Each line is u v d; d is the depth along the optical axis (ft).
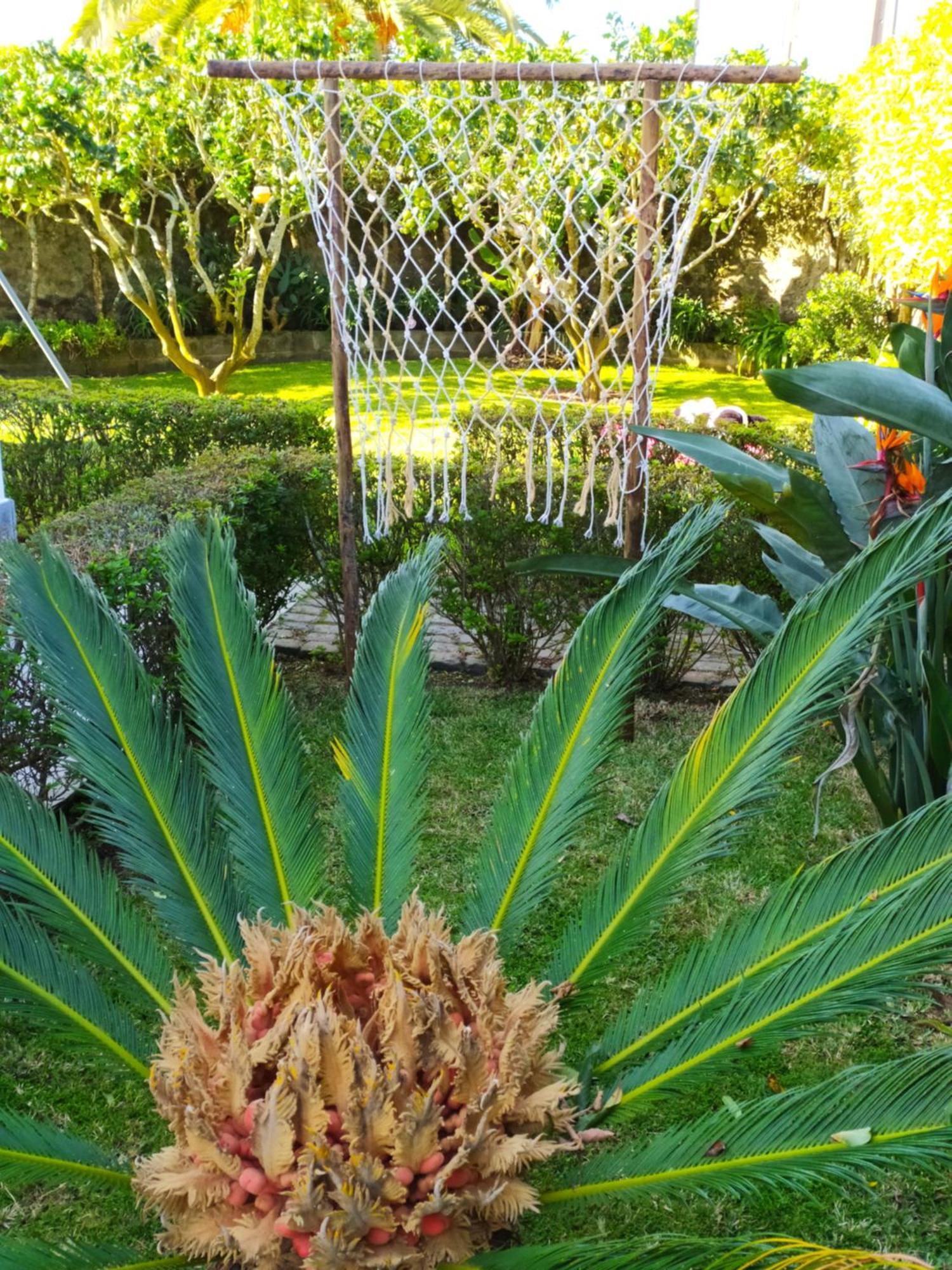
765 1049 5.88
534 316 14.30
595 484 15.37
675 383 48.73
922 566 6.09
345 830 8.05
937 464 9.75
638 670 7.58
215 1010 6.17
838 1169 4.95
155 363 51.65
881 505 9.60
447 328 49.16
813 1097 5.37
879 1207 7.42
